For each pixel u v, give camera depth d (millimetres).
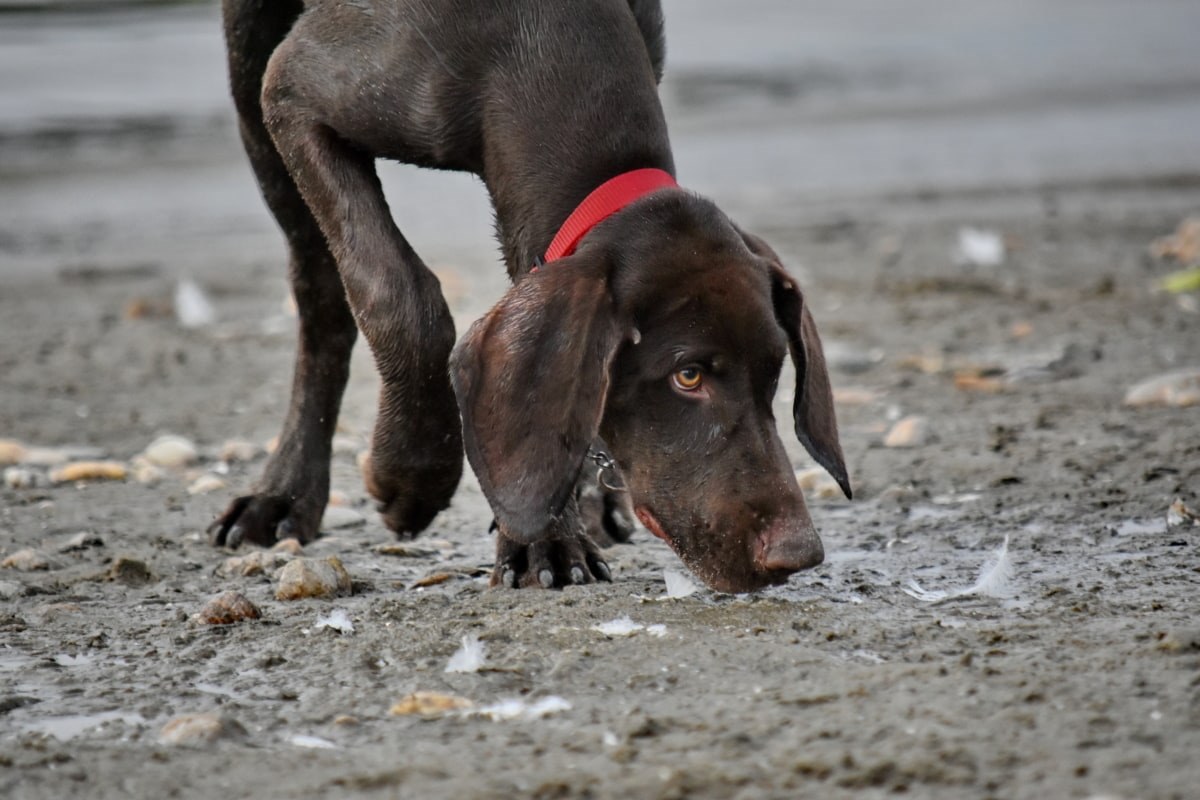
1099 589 8562
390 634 7930
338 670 7500
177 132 27062
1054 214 23500
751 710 6711
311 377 10586
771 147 28406
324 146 9312
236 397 14570
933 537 9930
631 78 8961
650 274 7992
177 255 21391
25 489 11641
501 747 6469
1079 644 7422
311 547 10305
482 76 8984
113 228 22781
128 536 10445
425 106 9039
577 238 8430
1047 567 9109
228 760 6453
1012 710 6543
